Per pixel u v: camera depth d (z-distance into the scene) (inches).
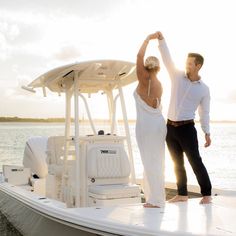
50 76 222.4
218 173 783.1
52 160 248.1
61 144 249.9
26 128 3516.2
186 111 170.4
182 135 171.0
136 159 950.4
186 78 170.6
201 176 169.3
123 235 134.3
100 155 200.8
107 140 209.2
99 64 206.7
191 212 150.6
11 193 257.4
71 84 221.9
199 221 136.0
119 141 212.2
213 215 144.9
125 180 205.9
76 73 207.0
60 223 171.6
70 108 223.3
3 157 1389.0
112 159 202.7
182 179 176.7
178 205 165.3
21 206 233.3
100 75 219.6
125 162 205.3
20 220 245.0
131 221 139.7
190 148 169.9
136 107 169.5
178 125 171.3
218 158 1195.3
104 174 199.0
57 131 3154.5
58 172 234.1
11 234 263.9
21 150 1640.0
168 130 175.6
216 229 125.3
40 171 323.6
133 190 191.3
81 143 205.8
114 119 227.9
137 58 167.0
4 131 3097.9
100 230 142.8
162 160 167.8
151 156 166.6
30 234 226.2
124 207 165.3
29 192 248.2
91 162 198.7
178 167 177.0
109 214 153.9
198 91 170.4
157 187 165.0
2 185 291.3
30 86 251.6
